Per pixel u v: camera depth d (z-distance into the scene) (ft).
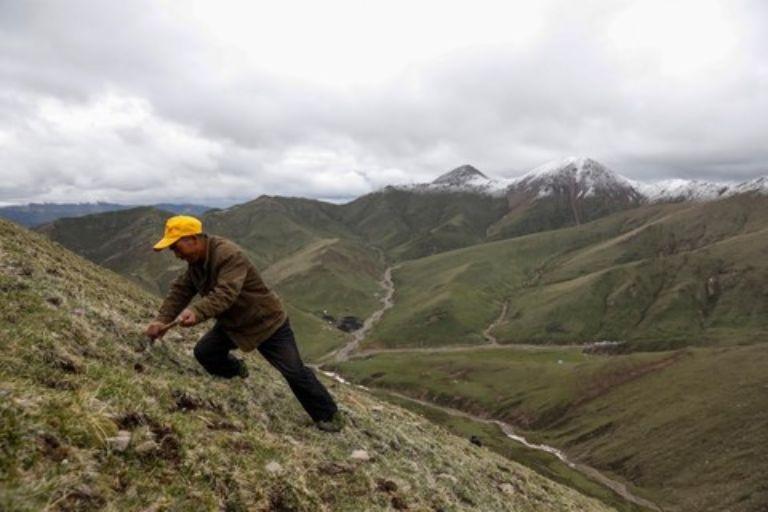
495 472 69.15
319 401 38.32
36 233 104.99
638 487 469.16
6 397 21.43
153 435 25.35
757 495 398.62
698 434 506.48
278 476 28.32
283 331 35.47
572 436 582.35
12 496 17.94
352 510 30.07
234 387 38.70
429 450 55.77
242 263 32.50
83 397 24.36
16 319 31.42
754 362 616.39
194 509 22.88
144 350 38.17
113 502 20.61
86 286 57.36
